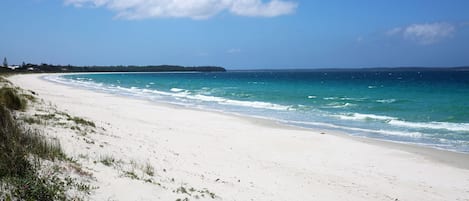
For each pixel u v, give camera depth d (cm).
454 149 1573
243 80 9806
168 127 1936
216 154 1337
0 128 823
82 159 861
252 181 1015
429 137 1823
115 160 950
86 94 4056
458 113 2600
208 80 9862
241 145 1584
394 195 1012
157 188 761
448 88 5247
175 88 5953
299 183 1048
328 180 1117
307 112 2803
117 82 8125
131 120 2075
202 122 2219
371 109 2934
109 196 653
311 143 1658
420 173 1232
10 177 596
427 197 1009
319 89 5516
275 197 889
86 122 1502
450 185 1117
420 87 5681
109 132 1441
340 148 1571
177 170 1001
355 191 1023
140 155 1096
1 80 3950
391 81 8319
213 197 800
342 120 2406
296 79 10412
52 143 909
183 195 756
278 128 2052
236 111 2866
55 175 666
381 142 1706
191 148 1390
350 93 4628
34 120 1273
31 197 557
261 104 3359
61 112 1772
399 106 3075
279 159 1367
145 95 4388
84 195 627
